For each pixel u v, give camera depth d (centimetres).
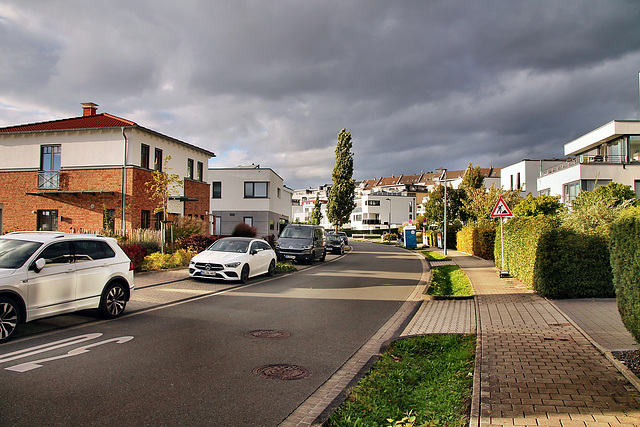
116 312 823
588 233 1069
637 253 490
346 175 5084
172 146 2591
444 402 452
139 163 2267
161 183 1973
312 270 1928
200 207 2942
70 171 2262
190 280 1386
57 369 515
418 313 987
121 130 2211
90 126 2267
